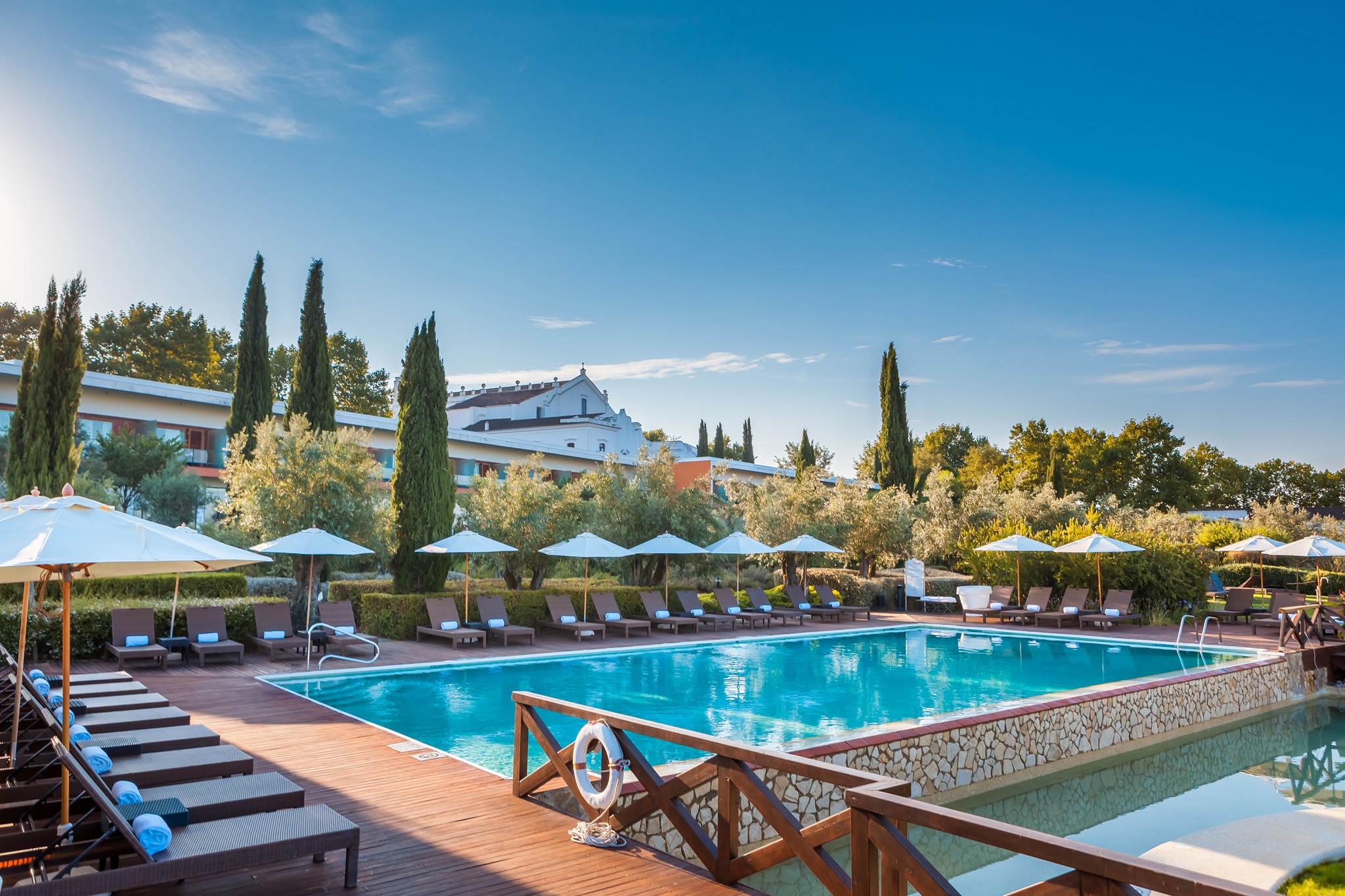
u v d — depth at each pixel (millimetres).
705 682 13570
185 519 24375
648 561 23672
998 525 25781
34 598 16062
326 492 17828
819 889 6633
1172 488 54250
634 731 5238
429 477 19188
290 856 4262
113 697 8102
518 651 15734
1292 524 36906
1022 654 16906
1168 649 17156
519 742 6391
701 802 6523
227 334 54531
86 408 25516
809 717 10969
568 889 4559
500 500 21078
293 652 15031
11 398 23141
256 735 8648
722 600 20984
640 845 5273
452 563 20672
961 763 8742
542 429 46625
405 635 16828
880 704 11852
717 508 25500
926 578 26203
